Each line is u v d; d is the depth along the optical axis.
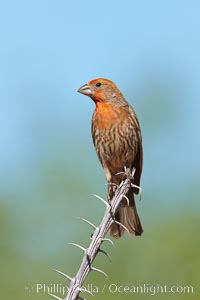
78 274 6.54
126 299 11.95
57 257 13.46
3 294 12.44
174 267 12.38
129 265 12.49
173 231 12.98
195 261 12.39
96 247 6.69
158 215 14.05
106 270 12.39
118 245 12.73
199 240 12.79
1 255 13.21
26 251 13.45
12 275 12.89
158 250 12.68
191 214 13.61
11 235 13.53
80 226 14.14
